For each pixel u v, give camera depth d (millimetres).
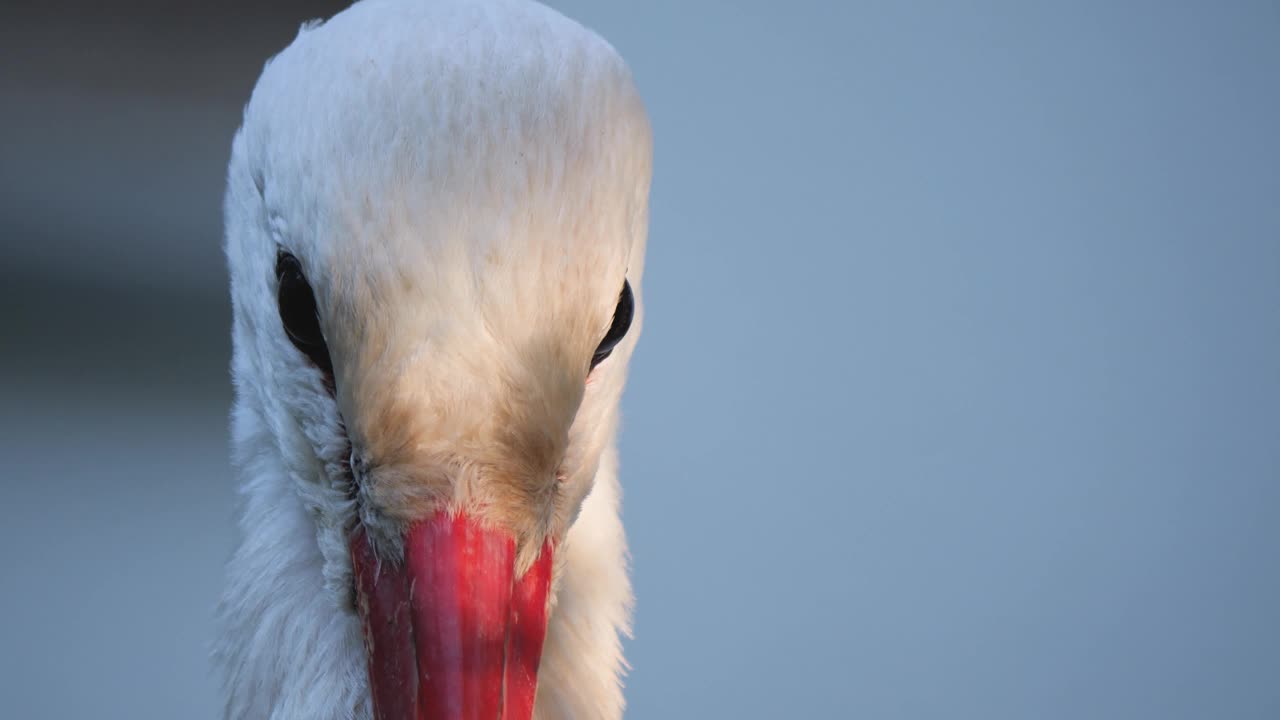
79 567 2635
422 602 1735
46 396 2930
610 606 1798
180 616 2625
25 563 2637
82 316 3172
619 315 1755
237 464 1788
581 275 1735
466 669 1735
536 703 1788
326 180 1732
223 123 3846
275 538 1780
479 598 1735
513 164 1732
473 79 1735
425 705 1736
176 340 3146
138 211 3551
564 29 1748
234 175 1777
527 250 1731
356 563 1754
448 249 1729
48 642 2543
